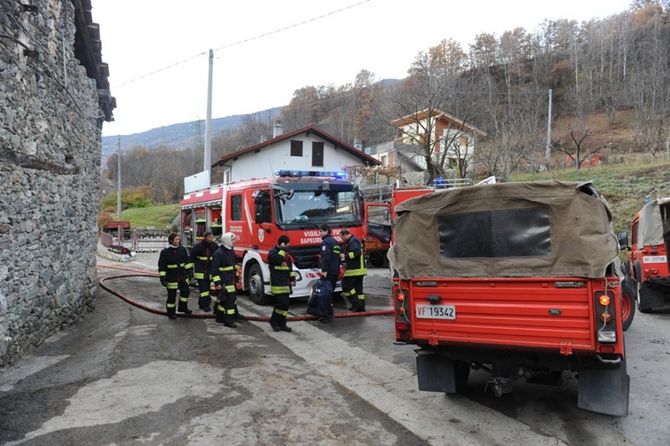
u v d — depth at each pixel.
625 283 8.26
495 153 24.28
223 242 8.77
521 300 4.47
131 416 4.65
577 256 4.24
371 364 6.61
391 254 5.25
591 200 4.29
